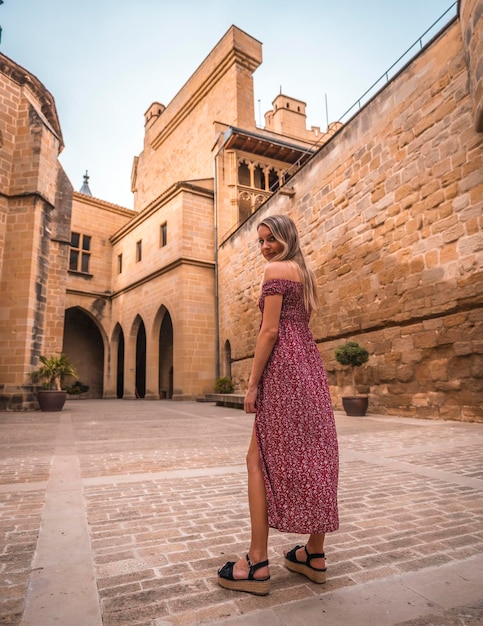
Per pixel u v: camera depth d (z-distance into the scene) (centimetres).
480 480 339
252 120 2252
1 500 296
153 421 890
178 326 1892
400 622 139
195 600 156
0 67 1259
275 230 185
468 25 700
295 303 176
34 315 1214
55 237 1581
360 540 217
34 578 174
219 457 463
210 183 2066
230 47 2255
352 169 1062
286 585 168
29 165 1266
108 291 2555
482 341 707
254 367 171
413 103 880
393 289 905
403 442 529
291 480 157
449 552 200
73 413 1112
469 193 745
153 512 269
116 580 173
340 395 1059
